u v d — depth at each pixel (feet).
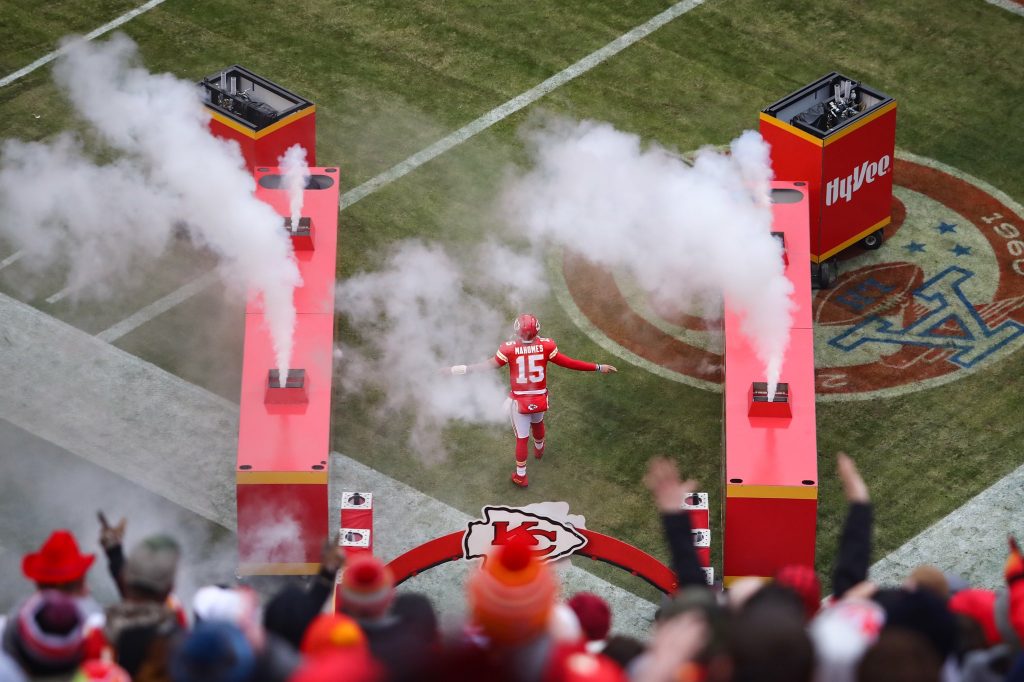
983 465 127.85
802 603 59.98
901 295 146.82
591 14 184.65
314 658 52.90
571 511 124.57
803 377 119.34
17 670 63.72
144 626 64.90
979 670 62.44
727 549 114.73
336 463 128.57
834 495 125.29
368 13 184.24
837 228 147.13
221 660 51.44
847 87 148.05
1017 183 160.86
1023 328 142.31
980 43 179.83
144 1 185.37
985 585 116.47
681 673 52.85
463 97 172.65
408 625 64.75
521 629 53.21
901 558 119.34
